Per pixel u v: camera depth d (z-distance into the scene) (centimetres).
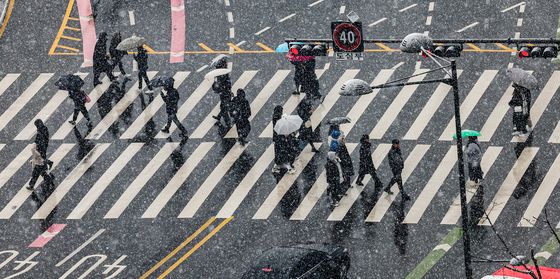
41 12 6631
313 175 5253
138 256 4794
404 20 6269
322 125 5600
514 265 3603
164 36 6369
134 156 5506
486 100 5656
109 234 4975
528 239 4684
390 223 4866
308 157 5378
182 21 6469
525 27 6106
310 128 5462
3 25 6544
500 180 5088
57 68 6206
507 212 4872
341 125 5594
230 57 6159
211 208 5091
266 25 6366
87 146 5606
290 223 4931
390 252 4666
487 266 4512
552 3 6291
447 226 4812
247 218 4997
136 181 5325
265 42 6244
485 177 5116
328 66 6028
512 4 6322
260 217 4994
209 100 5881
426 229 4806
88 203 5206
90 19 6544
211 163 5406
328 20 6334
